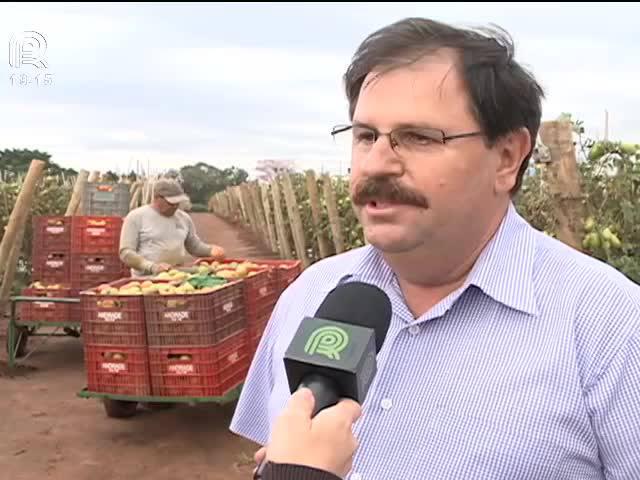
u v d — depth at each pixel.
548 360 1.43
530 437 1.40
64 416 6.05
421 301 1.62
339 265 1.86
